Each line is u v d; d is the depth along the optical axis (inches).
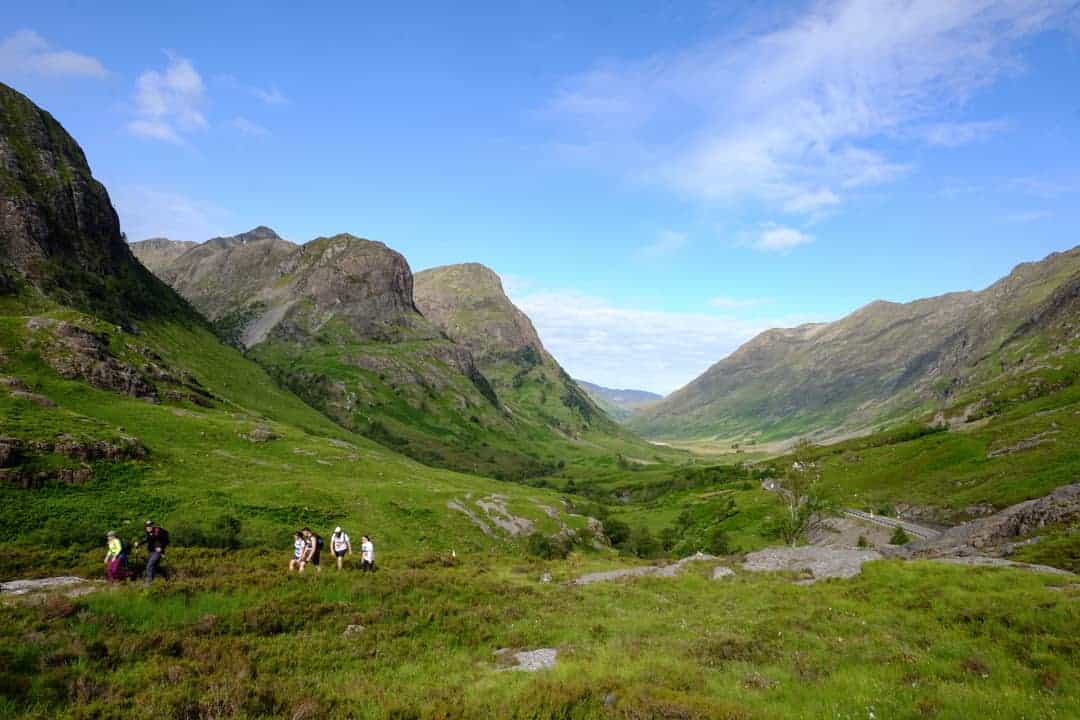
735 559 1860.2
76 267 6924.2
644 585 1546.5
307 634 897.5
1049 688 681.6
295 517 3284.9
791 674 763.4
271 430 5167.3
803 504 4269.2
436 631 989.8
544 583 1594.5
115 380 4623.5
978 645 852.0
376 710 627.2
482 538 3998.5
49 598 848.9
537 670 796.6
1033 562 1838.1
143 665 704.4
